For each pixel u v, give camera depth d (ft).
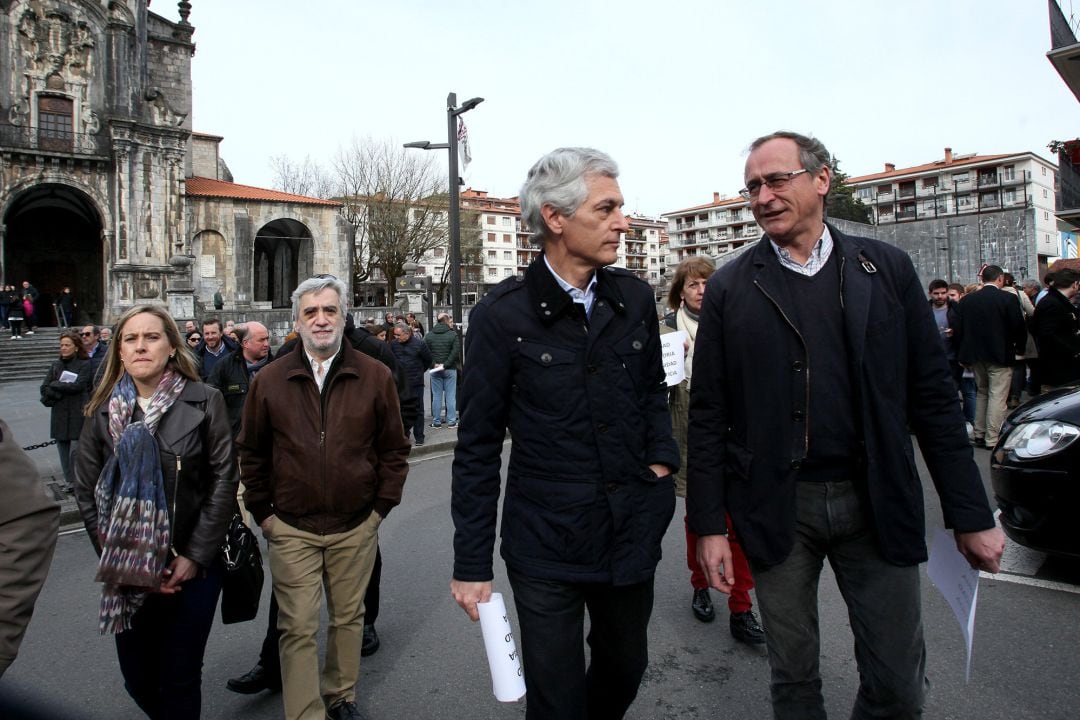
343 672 10.07
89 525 8.65
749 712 9.96
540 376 6.70
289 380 10.12
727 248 368.48
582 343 6.78
